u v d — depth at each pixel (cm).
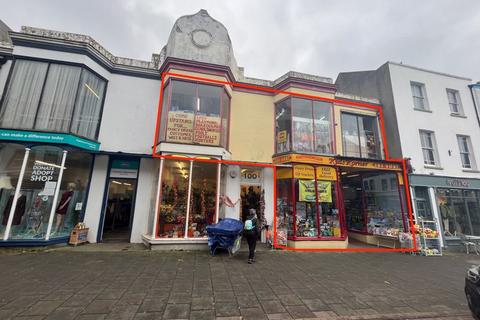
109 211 1071
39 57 810
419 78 1220
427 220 1029
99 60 897
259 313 379
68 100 806
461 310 420
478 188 1133
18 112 774
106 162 902
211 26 991
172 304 396
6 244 705
